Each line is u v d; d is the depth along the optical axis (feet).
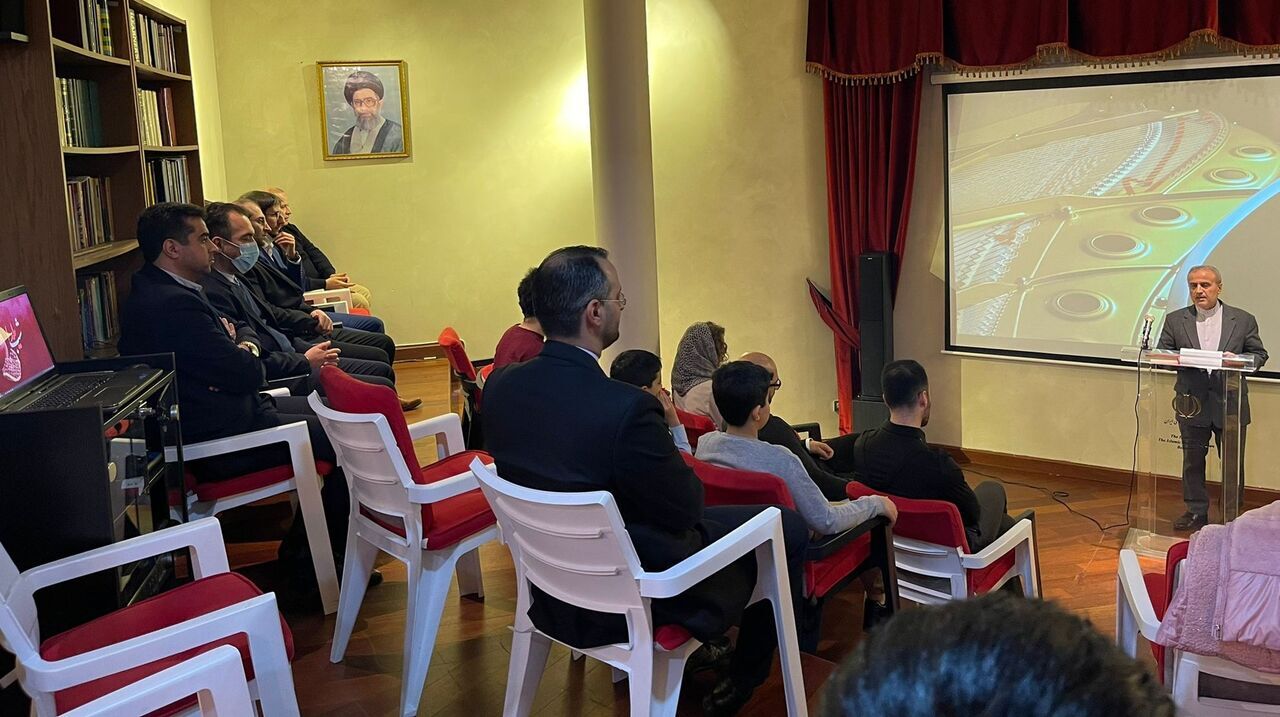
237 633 7.46
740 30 24.53
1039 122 21.86
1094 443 22.11
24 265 12.13
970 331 23.34
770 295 25.29
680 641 7.54
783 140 24.70
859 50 23.07
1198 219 20.40
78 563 8.08
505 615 11.95
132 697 6.28
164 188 17.62
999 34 21.65
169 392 10.55
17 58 11.89
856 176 23.85
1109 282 21.54
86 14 14.17
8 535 8.33
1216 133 19.97
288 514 15.44
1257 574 6.53
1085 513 19.89
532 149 27.02
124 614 7.98
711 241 25.32
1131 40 20.20
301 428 11.88
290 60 25.36
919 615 1.63
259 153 25.52
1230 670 7.02
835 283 24.50
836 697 1.59
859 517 10.41
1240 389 14.53
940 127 23.12
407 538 9.81
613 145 19.54
